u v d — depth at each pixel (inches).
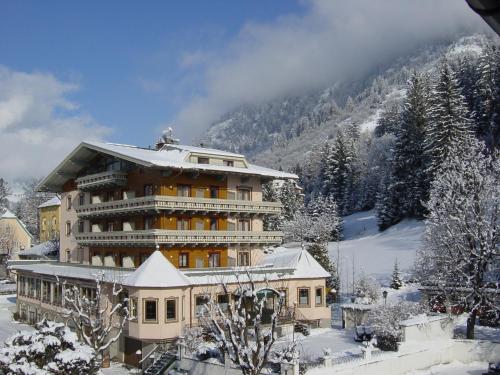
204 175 2000.5
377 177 4970.5
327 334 1833.2
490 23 138.6
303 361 1253.7
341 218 4662.9
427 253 1769.2
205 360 1373.0
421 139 3757.4
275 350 1457.9
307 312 1926.7
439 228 1728.6
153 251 1862.7
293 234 3676.2
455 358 1555.1
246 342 1015.0
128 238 1905.8
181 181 1939.0
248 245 2082.9
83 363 1071.6
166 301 1608.0
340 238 4202.8
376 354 1390.3
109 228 2159.2
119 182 2031.3
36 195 6122.1
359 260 3206.2
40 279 2311.8
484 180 1668.3
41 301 2272.4
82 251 2340.1
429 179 3479.3
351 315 1951.3
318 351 1520.7
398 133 4232.3
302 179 6688.0
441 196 1871.3
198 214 1953.7
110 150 1947.6
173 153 2046.0
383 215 3981.3
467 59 4857.3
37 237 5753.0
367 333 1669.5
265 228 3804.1
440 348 1526.8
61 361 1054.4
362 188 5027.1
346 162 5172.2
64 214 2517.2
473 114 3811.5
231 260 2030.0
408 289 2340.1
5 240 4382.4
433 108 3457.2
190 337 1487.5
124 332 1678.2
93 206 2119.8
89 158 2261.3
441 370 1475.1
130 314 1628.9
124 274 1781.5
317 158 6722.4
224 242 1948.8
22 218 6131.9
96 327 1296.8
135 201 1887.3
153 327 1587.1
